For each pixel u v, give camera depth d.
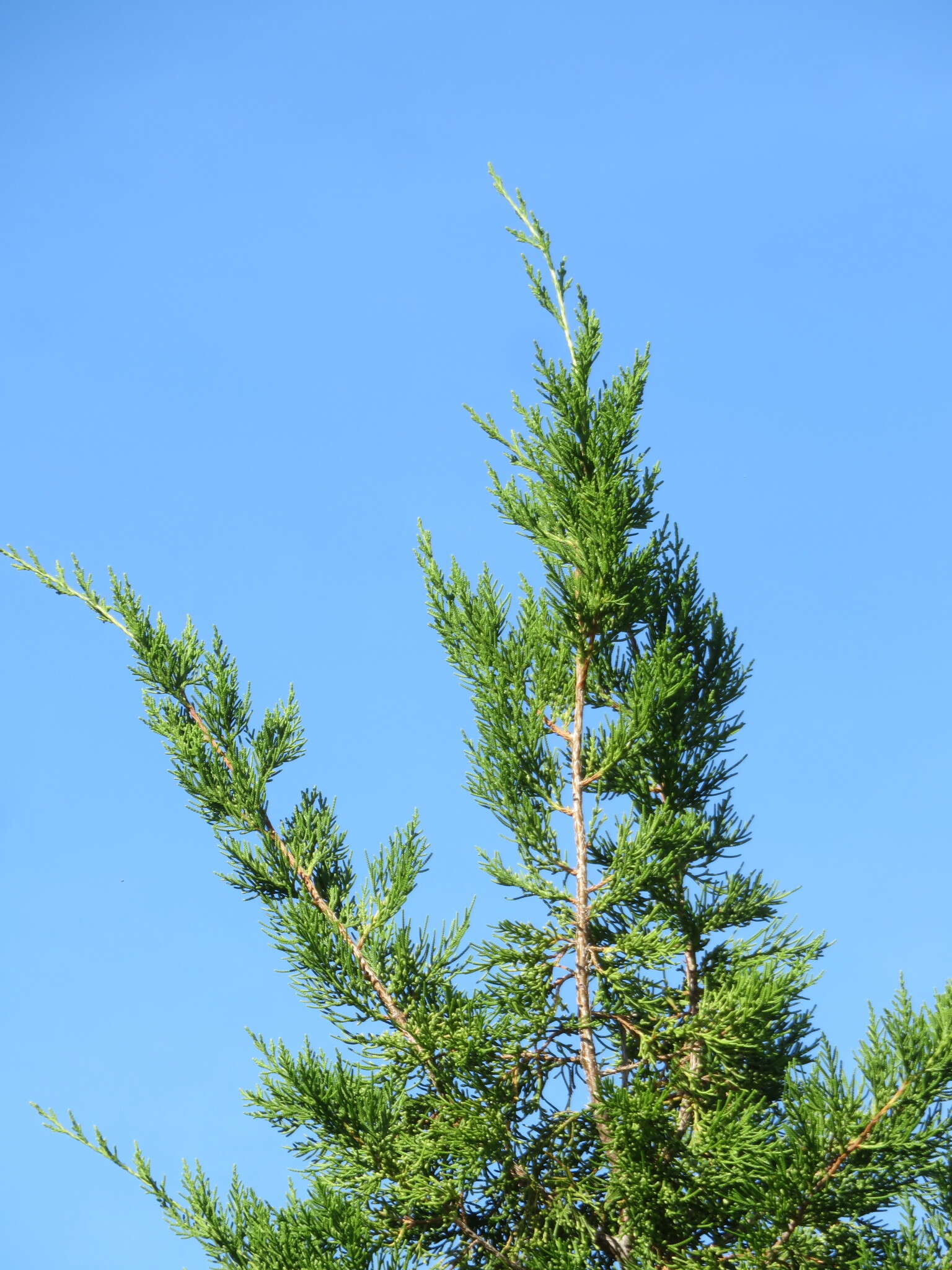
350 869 7.43
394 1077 6.49
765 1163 5.54
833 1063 5.43
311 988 6.73
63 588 7.63
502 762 7.01
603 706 7.57
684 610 7.52
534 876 6.90
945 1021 5.21
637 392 7.34
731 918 7.09
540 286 7.51
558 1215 6.05
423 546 7.64
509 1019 6.45
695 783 7.36
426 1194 6.05
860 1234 5.58
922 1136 5.17
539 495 7.63
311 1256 5.86
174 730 7.37
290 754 7.60
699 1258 5.78
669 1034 6.41
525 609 7.66
